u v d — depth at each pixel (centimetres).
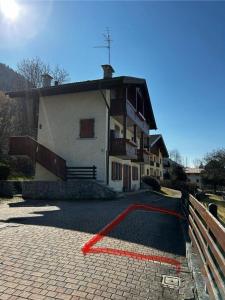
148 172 3809
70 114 1920
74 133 1888
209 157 5241
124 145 1783
